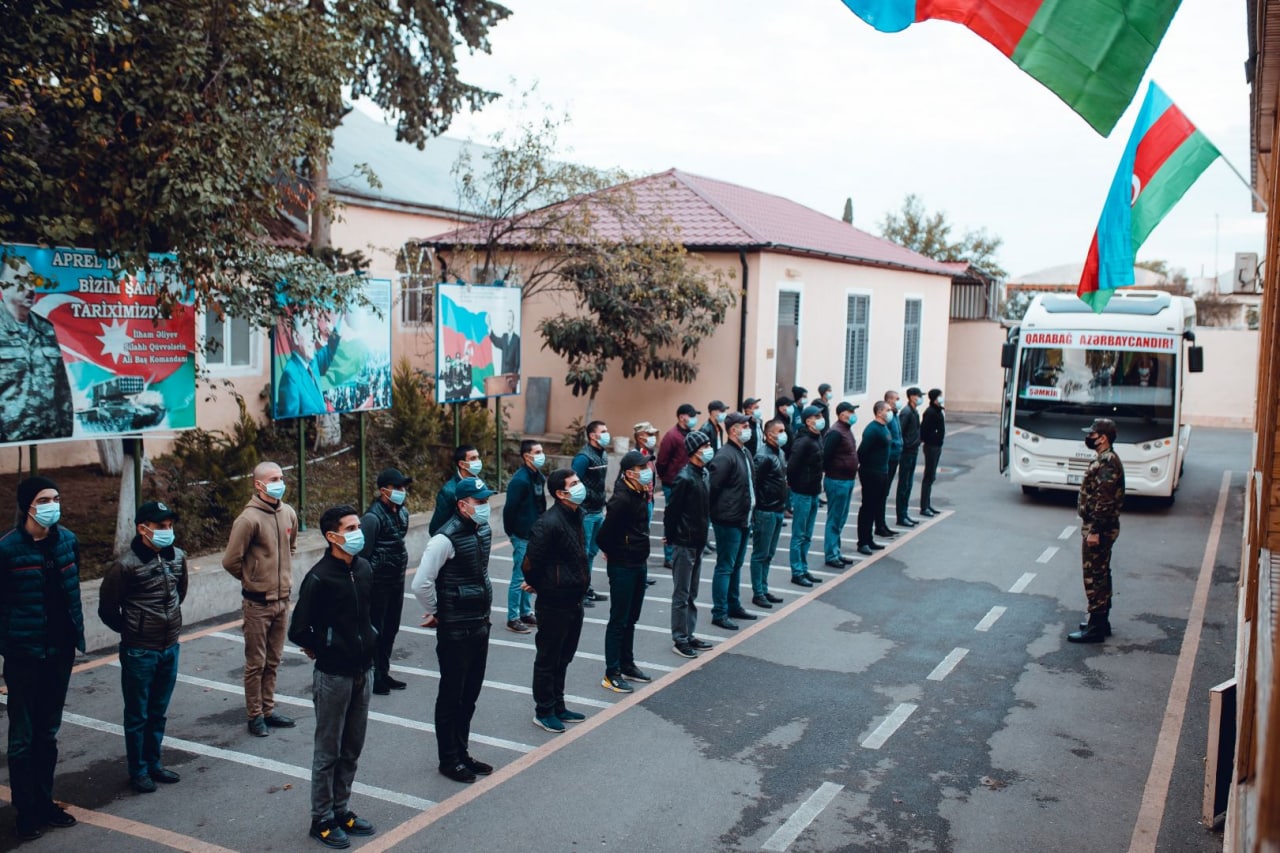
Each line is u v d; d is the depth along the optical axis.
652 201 19.61
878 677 8.59
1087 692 8.29
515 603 9.79
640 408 18.58
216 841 5.68
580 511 7.34
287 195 11.73
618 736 7.28
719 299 16.61
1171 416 15.93
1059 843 5.86
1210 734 6.02
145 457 12.77
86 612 8.77
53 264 8.88
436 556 6.30
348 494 13.38
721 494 9.79
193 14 9.22
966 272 30.41
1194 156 10.66
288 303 10.75
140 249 8.88
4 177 8.10
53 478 12.91
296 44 10.05
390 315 12.60
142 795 6.23
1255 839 1.81
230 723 7.37
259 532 7.04
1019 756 7.03
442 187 22.75
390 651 8.09
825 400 15.13
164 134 8.72
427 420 15.52
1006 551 13.45
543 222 16.69
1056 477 16.41
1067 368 16.34
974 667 8.88
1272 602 3.17
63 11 8.50
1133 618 10.47
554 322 16.69
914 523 15.36
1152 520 15.82
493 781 6.52
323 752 5.61
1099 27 6.11
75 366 9.14
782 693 8.19
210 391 15.37
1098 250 10.95
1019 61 6.32
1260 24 8.16
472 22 16.31
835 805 6.27
